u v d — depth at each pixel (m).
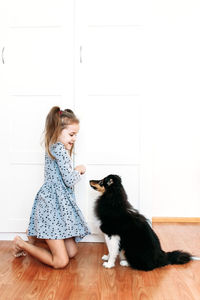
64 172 1.75
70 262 1.82
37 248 1.77
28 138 2.16
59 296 1.40
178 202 2.81
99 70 2.13
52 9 2.11
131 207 1.82
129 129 2.13
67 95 2.14
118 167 2.15
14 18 2.12
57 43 2.13
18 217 2.18
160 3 2.74
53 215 1.74
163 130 2.79
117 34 2.11
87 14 2.11
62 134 1.82
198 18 2.74
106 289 1.48
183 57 2.76
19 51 2.13
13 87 2.15
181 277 1.62
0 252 1.97
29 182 2.16
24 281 1.55
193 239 2.25
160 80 2.77
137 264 1.69
